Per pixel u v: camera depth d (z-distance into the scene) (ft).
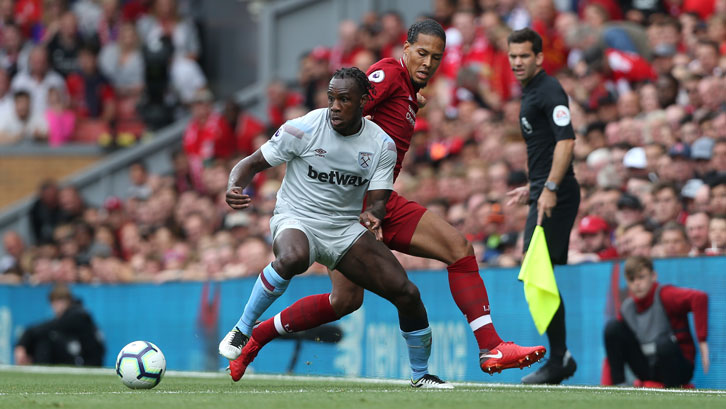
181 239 146.82
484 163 115.14
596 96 116.26
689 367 78.48
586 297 84.74
